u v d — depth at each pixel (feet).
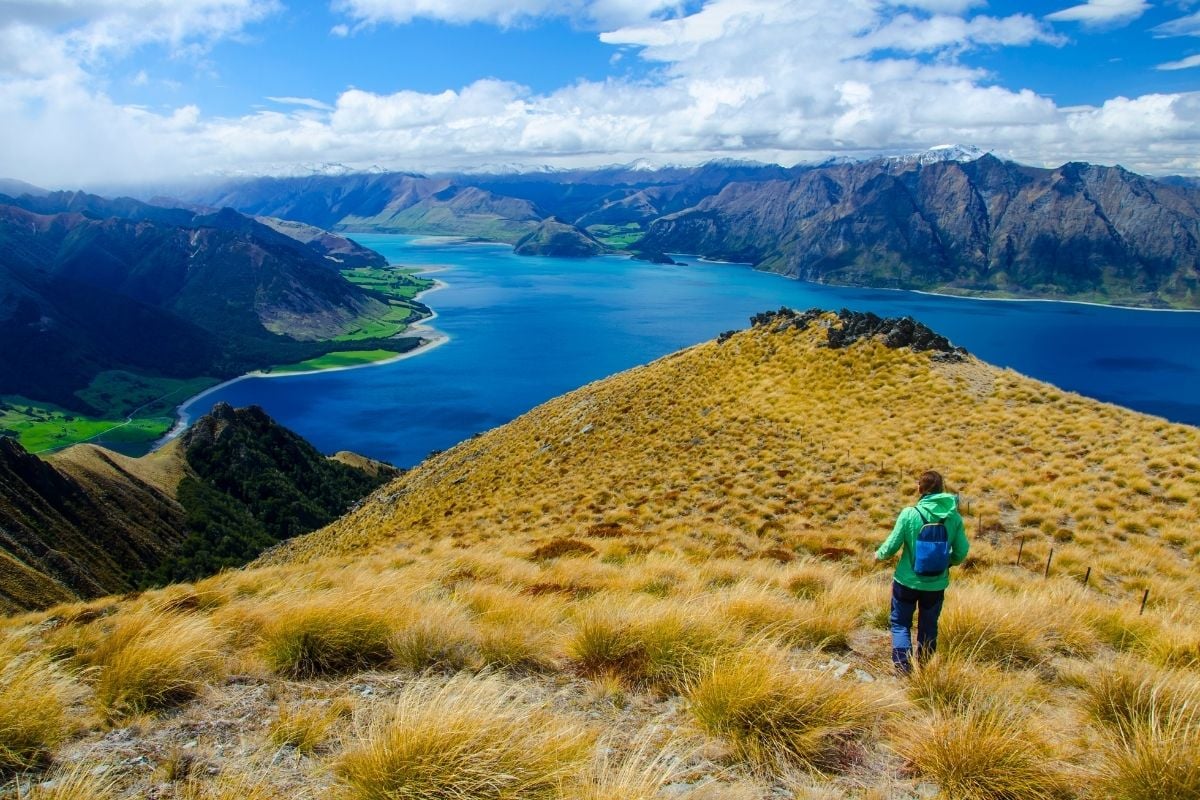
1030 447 102.42
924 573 29.81
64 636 35.55
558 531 97.91
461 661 29.19
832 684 24.44
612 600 37.06
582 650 29.86
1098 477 86.22
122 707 24.67
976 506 82.07
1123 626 35.35
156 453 586.45
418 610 33.86
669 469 126.11
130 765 20.92
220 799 18.17
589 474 140.36
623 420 176.76
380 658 29.84
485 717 20.65
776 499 97.40
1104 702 25.54
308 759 21.20
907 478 96.43
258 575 58.34
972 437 111.04
